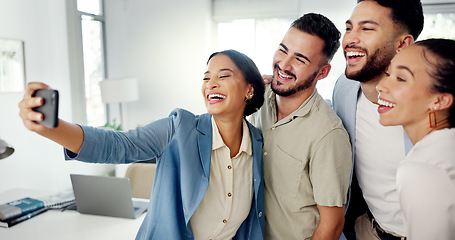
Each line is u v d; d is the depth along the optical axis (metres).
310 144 1.05
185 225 0.94
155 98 4.87
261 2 4.50
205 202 0.95
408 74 0.72
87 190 1.63
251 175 1.03
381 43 0.99
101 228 1.53
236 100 0.94
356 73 1.04
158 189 0.93
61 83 3.74
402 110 0.74
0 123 3.00
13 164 3.13
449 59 0.68
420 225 0.63
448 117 0.71
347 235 1.37
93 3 4.56
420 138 0.75
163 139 0.91
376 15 0.98
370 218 1.24
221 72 0.93
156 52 4.77
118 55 4.87
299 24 1.03
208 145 0.94
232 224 1.01
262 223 1.09
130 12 4.76
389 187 1.12
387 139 1.10
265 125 1.19
